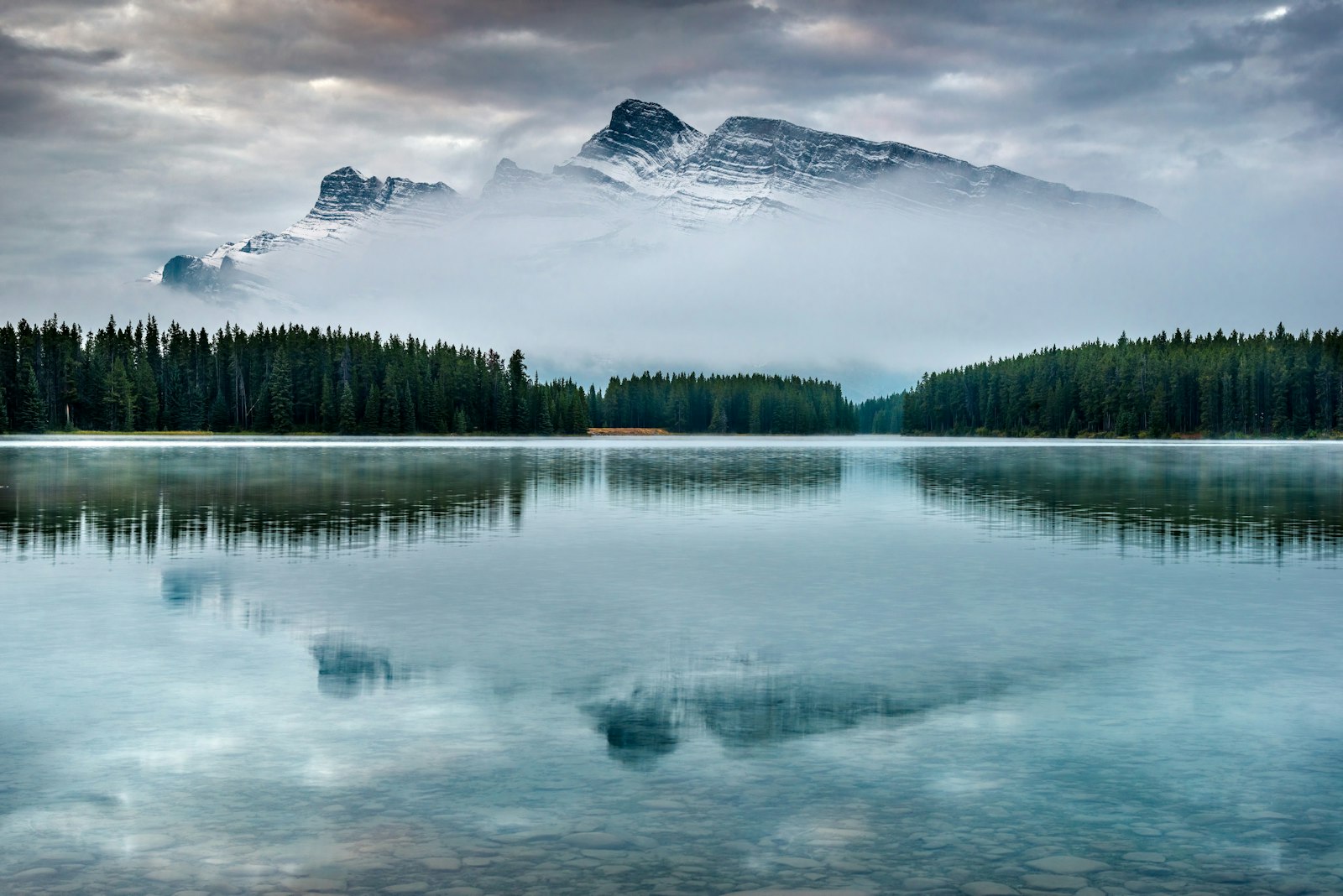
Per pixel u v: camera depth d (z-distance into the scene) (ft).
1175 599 67.82
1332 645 53.98
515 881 27.07
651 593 69.62
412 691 44.91
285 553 88.69
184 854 28.68
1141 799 32.76
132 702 43.06
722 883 26.99
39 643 53.88
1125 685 46.14
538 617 61.46
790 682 46.62
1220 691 45.11
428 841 29.60
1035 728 39.88
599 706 42.86
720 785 33.94
